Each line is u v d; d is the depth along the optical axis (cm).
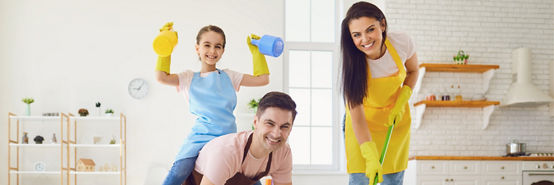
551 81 684
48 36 676
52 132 670
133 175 664
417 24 662
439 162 602
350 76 275
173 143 673
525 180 611
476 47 672
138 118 673
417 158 600
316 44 719
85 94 671
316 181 675
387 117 294
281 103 196
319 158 708
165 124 675
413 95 655
